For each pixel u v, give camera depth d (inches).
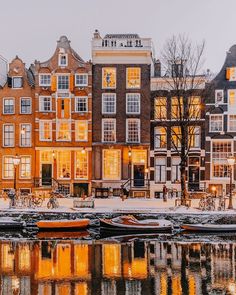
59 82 2143.2
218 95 2085.4
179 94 1733.5
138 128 2124.8
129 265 1066.7
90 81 2138.3
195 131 2080.5
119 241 1305.4
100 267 1050.7
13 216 1478.8
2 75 2287.2
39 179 2121.1
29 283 945.5
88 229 1451.8
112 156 2132.1
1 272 1016.2
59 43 2151.8
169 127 2084.2
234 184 2038.6
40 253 1170.6
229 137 2064.5
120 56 2139.5
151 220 1419.8
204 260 1105.4
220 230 1396.4
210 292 892.6
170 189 1969.7
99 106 2139.5
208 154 2071.9
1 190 2135.8
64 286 927.7
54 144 2130.9
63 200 1828.2
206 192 1980.8
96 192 2032.5
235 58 2096.5
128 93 2133.4
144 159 2123.5
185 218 1446.9
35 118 2134.6
